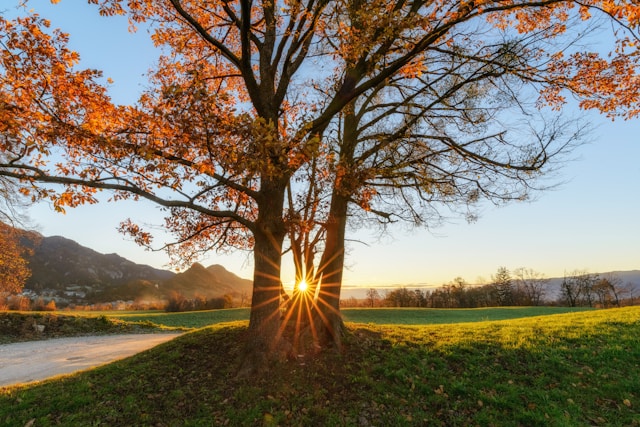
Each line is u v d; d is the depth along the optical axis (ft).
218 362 28.58
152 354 33.27
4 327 68.03
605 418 21.95
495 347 32.09
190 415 21.75
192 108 17.88
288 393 23.29
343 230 35.04
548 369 27.86
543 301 230.68
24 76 20.99
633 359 29.81
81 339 67.41
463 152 34.40
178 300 181.27
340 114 37.11
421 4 29.35
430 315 128.47
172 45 34.55
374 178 31.81
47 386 27.35
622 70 27.04
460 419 21.39
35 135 21.33
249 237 38.42
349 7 24.00
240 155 18.70
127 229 28.86
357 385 24.57
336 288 32.91
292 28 27.66
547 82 29.35
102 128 23.75
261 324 26.71
